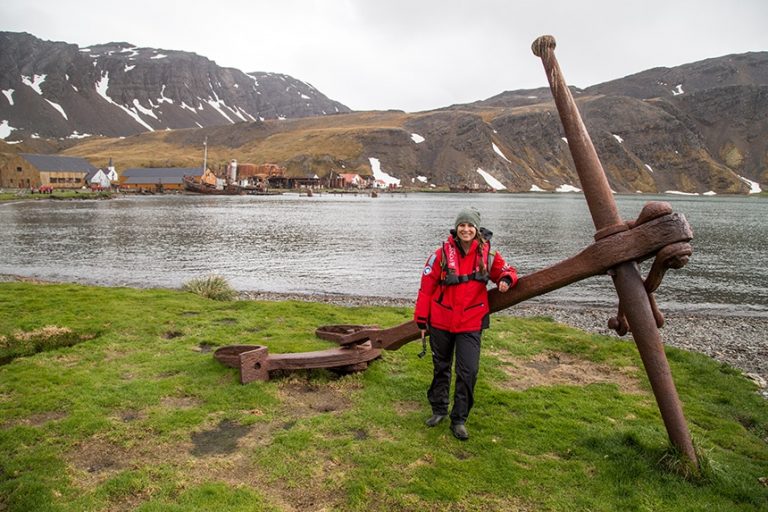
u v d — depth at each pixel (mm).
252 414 5840
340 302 18484
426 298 5438
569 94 4941
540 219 71062
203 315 10766
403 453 5000
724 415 6555
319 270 26484
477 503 4254
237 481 4484
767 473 4961
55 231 45719
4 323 9445
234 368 7156
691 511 4246
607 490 4492
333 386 6715
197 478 4520
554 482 4590
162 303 11727
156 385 6539
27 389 6391
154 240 39719
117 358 7723
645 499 4383
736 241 44250
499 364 8164
